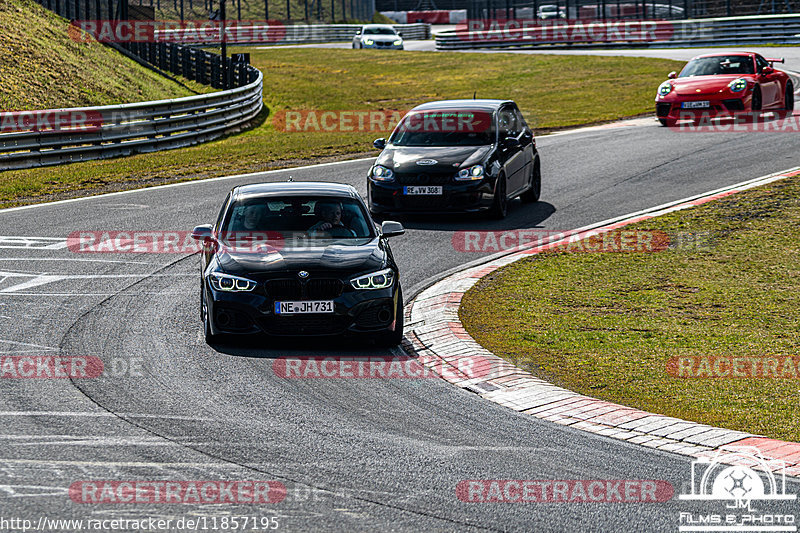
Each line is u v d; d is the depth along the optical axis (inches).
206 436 893.8
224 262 1237.1
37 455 831.7
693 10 7583.7
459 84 5487.2
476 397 1042.7
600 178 2504.9
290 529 697.0
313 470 816.9
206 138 3636.8
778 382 1099.3
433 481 798.5
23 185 2527.1
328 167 2819.9
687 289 1508.4
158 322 1317.7
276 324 1194.0
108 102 4510.3
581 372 1143.0
